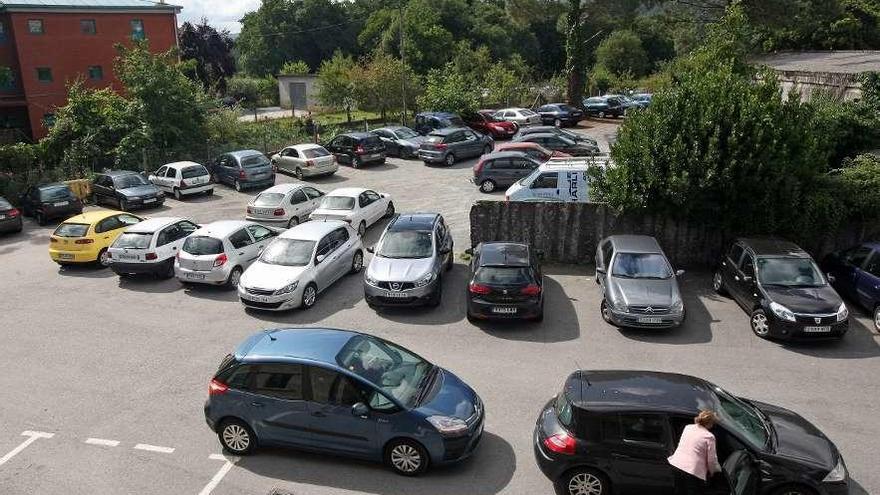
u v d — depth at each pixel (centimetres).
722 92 1550
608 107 4203
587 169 1806
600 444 747
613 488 754
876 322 1291
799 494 720
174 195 2577
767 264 1313
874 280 1301
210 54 6053
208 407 888
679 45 4659
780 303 1219
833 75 2398
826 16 3403
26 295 1586
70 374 1152
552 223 1712
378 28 6794
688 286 1553
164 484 830
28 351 1253
